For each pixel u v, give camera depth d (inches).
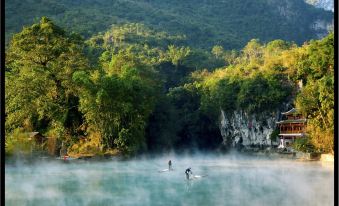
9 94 2906.0
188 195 1451.8
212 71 6520.7
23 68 2992.1
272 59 4702.3
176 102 5226.4
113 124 3137.3
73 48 3144.7
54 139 2878.9
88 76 3061.0
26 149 2522.1
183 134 5049.2
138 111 3324.3
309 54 3649.1
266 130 4589.1
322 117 3024.1
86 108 2997.0
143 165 2790.4
